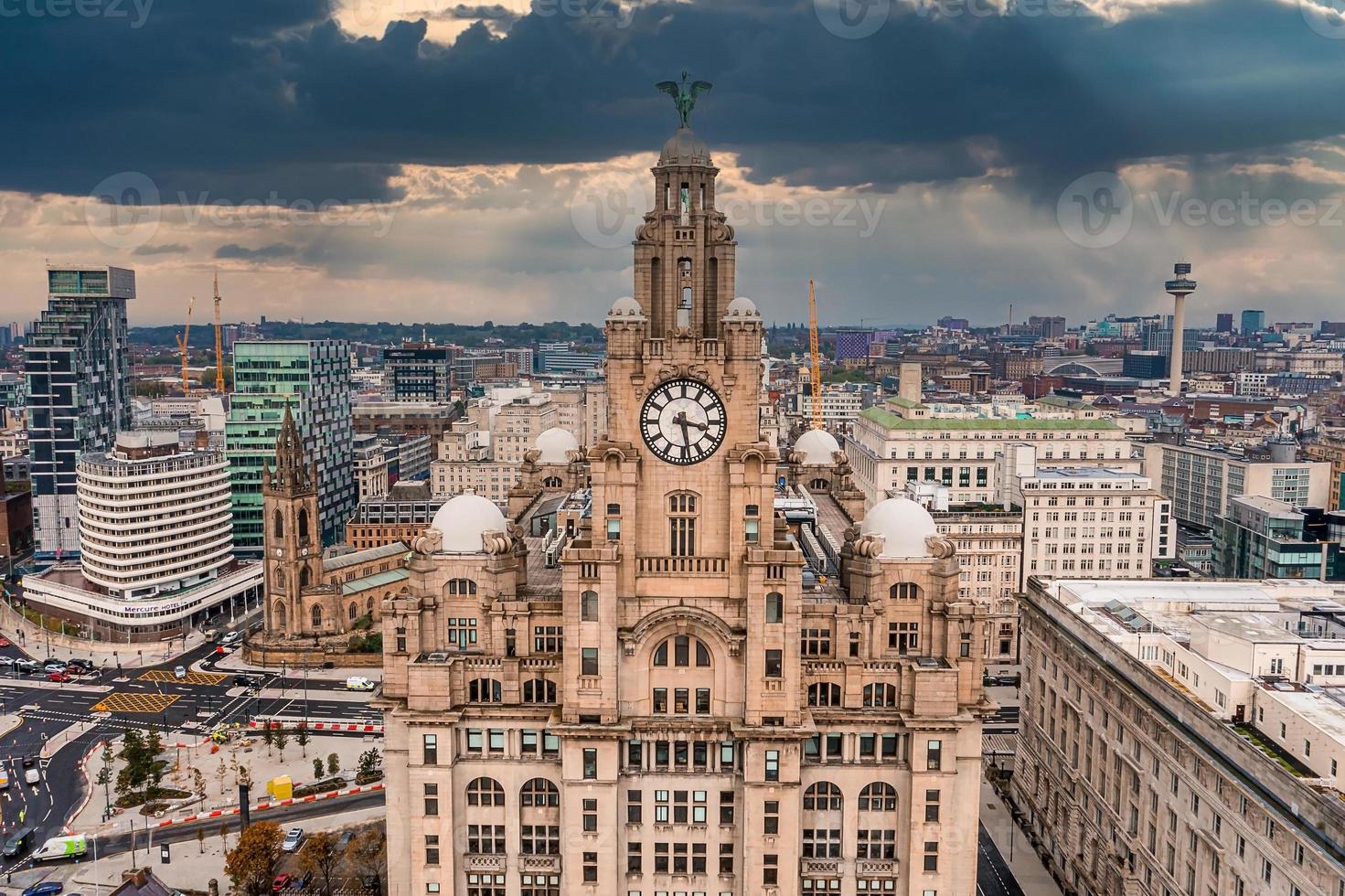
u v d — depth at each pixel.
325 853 145.88
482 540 111.12
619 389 104.25
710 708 107.62
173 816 171.75
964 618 108.19
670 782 107.56
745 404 104.19
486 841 110.88
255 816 169.88
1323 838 92.62
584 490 155.88
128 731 199.12
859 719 107.50
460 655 110.19
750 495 104.62
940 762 107.56
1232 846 107.94
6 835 166.50
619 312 103.94
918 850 108.69
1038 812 161.12
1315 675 119.62
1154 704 124.75
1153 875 125.00
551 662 109.56
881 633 109.56
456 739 109.44
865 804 109.69
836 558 131.00
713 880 109.00
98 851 160.00
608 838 107.19
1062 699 155.12
